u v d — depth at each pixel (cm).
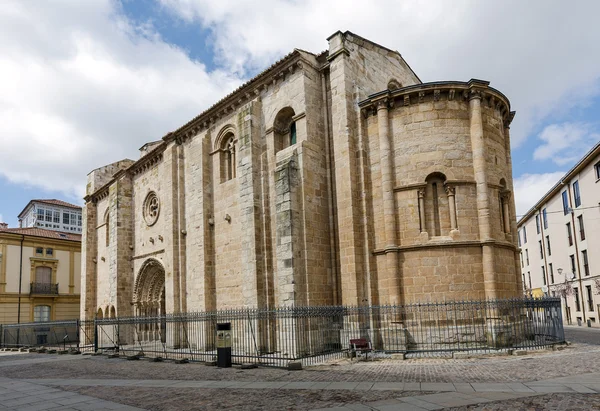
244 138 2495
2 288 4659
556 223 4991
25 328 4547
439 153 2067
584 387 1092
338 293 2191
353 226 2088
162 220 3319
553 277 5216
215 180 2797
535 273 5966
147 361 2278
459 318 1933
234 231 2611
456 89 2108
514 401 989
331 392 1199
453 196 2038
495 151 2167
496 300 1808
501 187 2158
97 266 4269
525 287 6519
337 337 2102
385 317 2009
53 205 6931
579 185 4253
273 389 1295
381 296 2061
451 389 1142
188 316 2459
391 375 1416
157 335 3462
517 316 2061
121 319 2806
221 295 2652
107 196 4197
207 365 1956
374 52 2484
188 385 1450
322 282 2170
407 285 2006
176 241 3006
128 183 3788
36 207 6775
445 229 2028
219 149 2808
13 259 4803
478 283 1970
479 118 2095
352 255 2072
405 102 2122
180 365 2027
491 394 1063
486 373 1359
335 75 2250
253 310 2073
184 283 2945
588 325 4044
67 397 1340
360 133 2184
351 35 2319
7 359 2855
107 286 4012
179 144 3122
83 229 4428
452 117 2102
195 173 2880
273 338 2261
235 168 2736
